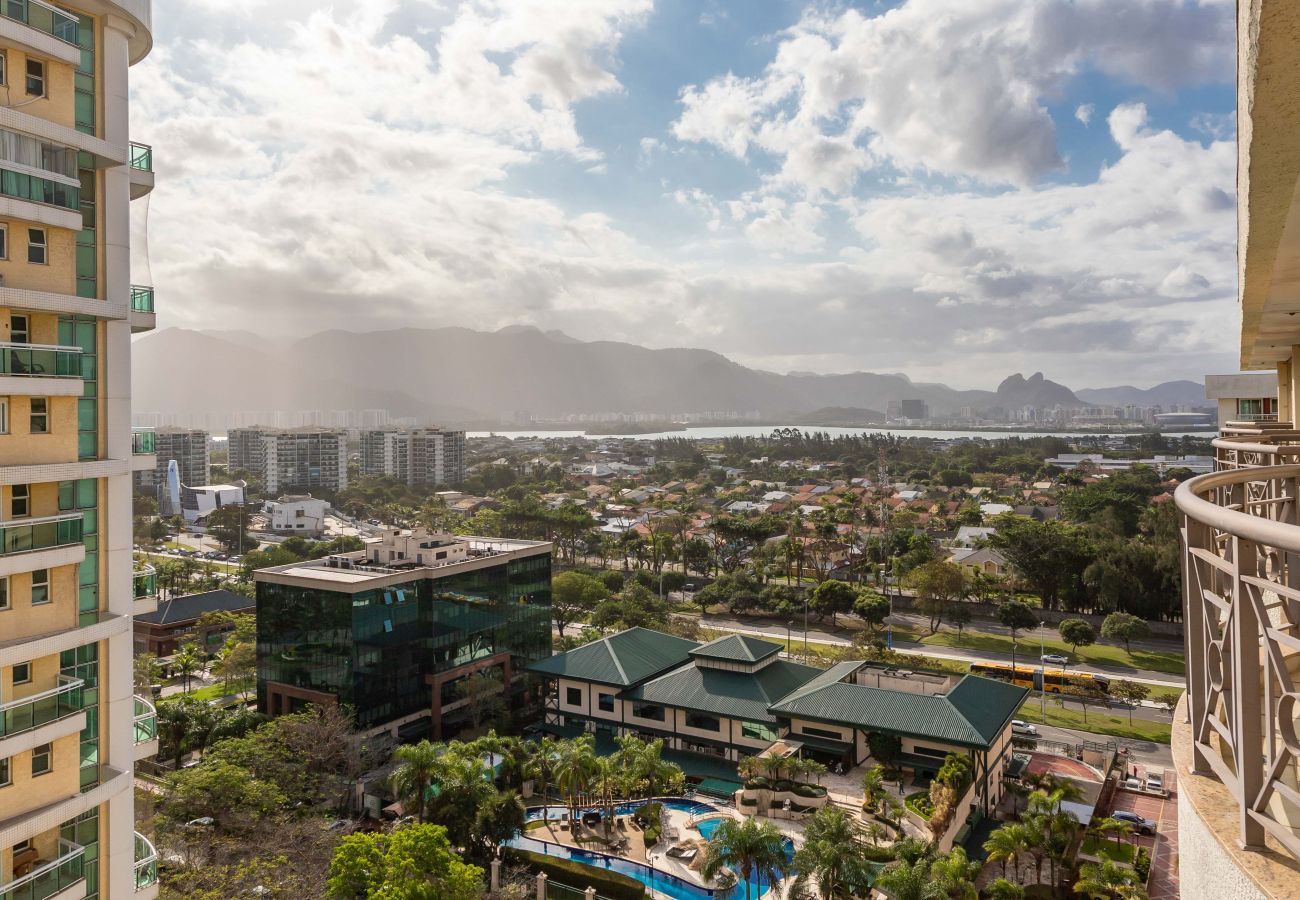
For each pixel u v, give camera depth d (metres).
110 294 26.25
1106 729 70.88
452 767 48.16
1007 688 61.88
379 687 63.38
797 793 53.12
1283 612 11.12
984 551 122.75
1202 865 7.93
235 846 40.22
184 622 93.50
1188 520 8.64
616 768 52.31
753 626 106.50
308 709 58.44
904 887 35.50
